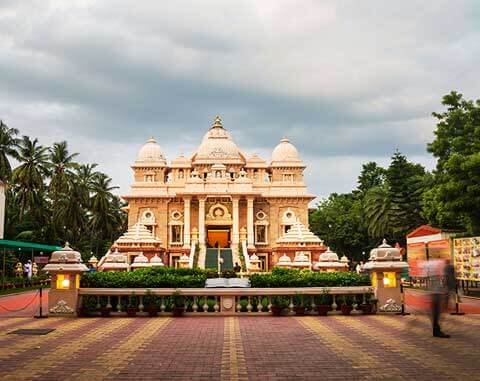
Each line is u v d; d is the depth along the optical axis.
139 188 73.81
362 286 23.88
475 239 33.75
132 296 23.03
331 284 24.09
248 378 11.44
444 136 47.31
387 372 11.95
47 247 54.69
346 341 16.11
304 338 16.73
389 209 73.25
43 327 19.50
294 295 23.11
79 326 19.75
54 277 23.11
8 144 63.66
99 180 92.12
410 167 70.75
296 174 77.69
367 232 85.94
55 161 74.88
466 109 47.47
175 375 11.74
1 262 67.81
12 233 74.75
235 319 21.67
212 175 71.81
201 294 22.94
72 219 74.62
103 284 23.66
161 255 66.62
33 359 13.48
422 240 45.12
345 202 100.94
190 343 15.86
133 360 13.35
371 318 21.83
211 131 82.56
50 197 79.19
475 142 42.03
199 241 68.00
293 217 73.19
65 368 12.45
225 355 13.99
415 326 19.16
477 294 35.94
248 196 69.75
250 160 79.94
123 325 19.94
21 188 67.88
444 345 15.34
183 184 74.06
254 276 24.22
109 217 91.75
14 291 45.34
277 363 12.96
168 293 22.97
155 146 80.75
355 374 11.78
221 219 70.62
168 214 72.94
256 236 72.75
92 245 96.44
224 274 37.75
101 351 14.57
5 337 17.14
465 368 12.30
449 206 37.22
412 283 48.88
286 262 52.03
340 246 91.62
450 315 22.61
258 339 16.58
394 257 23.47
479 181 35.97
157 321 21.12
